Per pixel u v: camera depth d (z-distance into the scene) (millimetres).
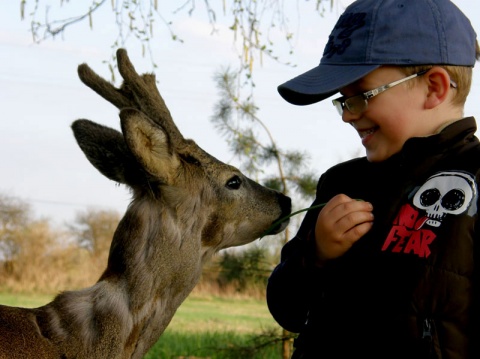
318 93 2430
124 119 3166
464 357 2107
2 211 29188
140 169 3504
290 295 2629
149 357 9242
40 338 3141
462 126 2346
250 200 3863
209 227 3711
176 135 3652
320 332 2457
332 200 2455
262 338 6883
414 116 2414
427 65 2385
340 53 2475
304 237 2791
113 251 3410
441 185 2248
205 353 9305
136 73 3684
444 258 2143
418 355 2145
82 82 3662
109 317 3236
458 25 2422
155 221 3428
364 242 2379
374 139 2490
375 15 2420
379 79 2420
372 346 2258
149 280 3369
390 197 2361
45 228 29562
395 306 2197
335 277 2436
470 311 2115
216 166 3742
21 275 27109
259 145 6910
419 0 2418
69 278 27266
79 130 3619
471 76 2473
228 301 18625
